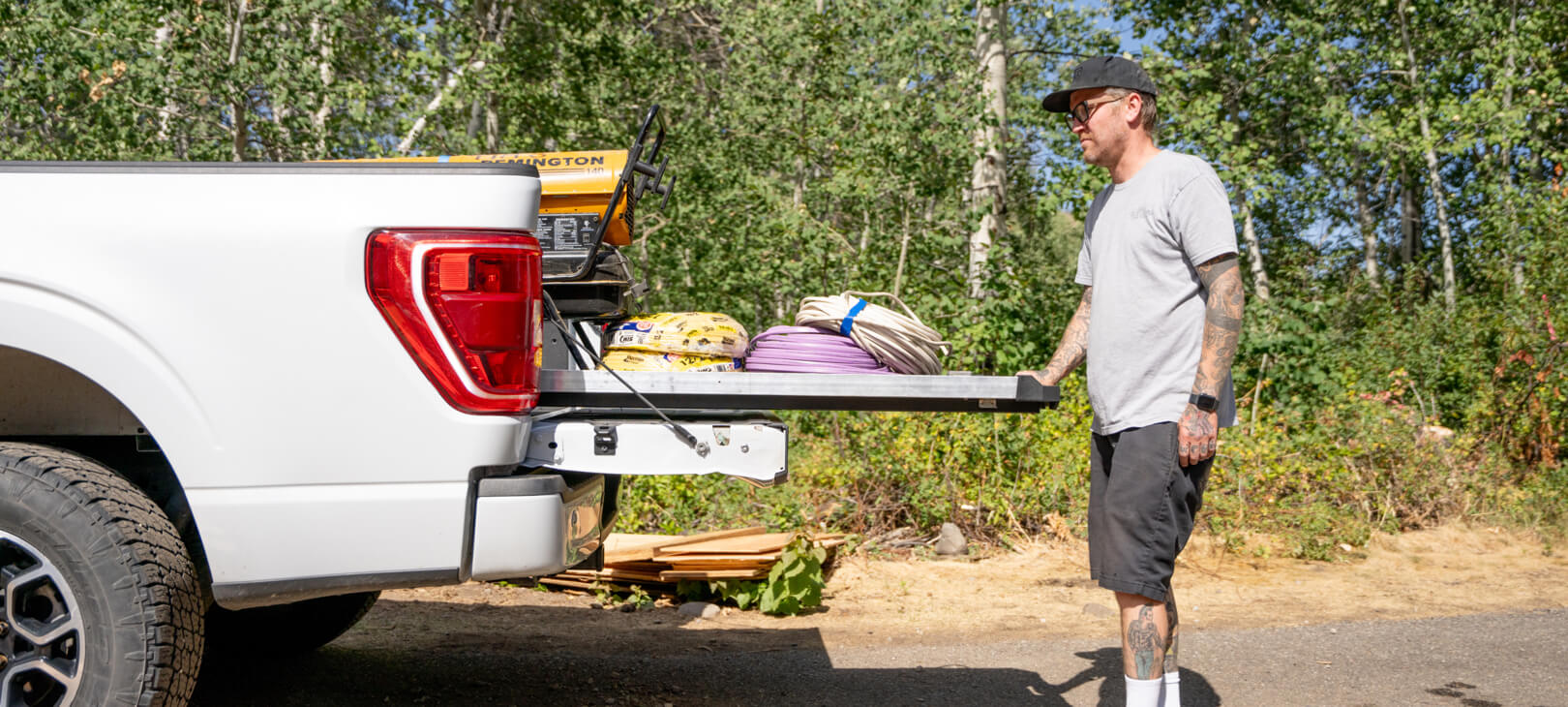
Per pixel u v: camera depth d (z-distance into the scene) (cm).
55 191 250
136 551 244
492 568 249
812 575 504
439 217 250
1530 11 1711
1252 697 373
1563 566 630
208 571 283
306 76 1103
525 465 269
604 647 429
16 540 244
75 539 242
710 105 1683
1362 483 741
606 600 511
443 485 248
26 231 248
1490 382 937
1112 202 304
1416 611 515
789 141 1492
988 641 451
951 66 1187
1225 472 708
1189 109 1216
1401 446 763
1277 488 713
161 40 1170
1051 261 1812
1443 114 1509
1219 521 666
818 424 802
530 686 370
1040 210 1059
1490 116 1479
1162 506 289
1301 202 1889
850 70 1416
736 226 1427
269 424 245
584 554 285
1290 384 1009
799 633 463
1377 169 1997
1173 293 291
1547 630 471
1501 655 428
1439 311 1116
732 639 450
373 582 247
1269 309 1065
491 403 251
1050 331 1148
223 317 246
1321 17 1677
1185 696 374
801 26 1436
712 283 1448
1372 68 1791
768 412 322
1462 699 371
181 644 249
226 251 247
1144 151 305
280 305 246
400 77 1175
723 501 651
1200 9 1652
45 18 1080
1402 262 2052
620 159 431
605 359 324
